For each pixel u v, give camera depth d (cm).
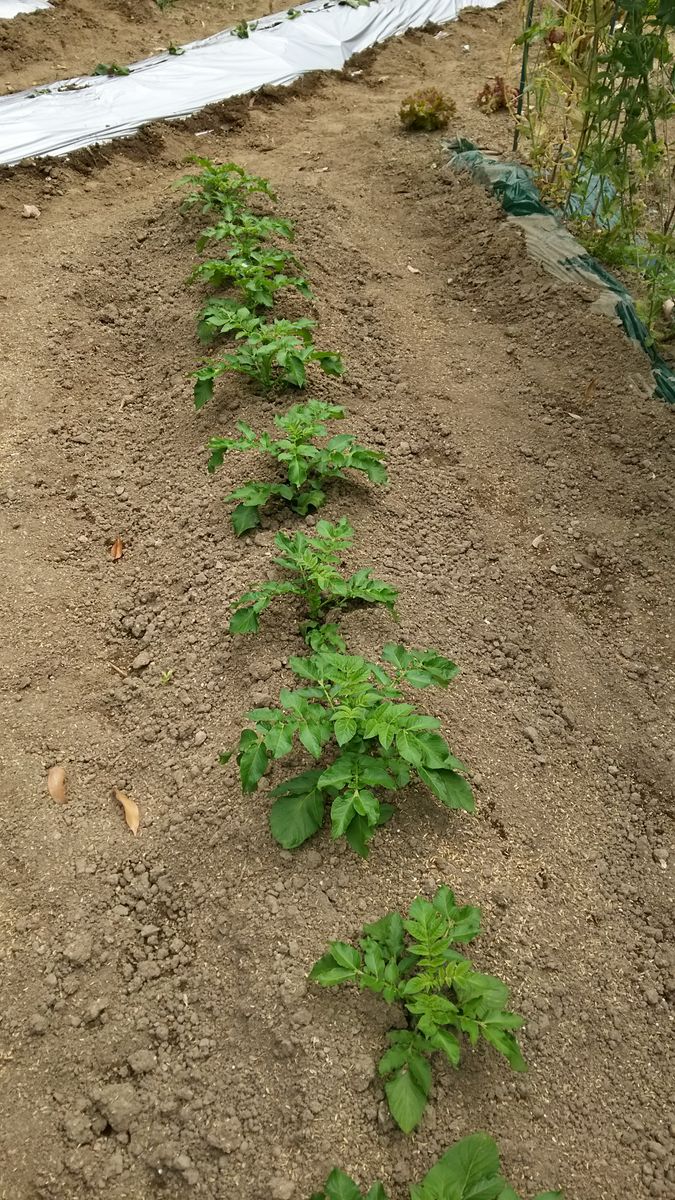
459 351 204
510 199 234
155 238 232
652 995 101
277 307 197
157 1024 94
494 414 187
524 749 125
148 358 200
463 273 229
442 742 102
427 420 183
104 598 148
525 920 104
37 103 299
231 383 182
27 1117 88
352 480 160
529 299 214
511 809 116
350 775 100
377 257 232
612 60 174
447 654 133
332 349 193
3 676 134
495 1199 76
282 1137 85
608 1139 89
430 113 285
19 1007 97
